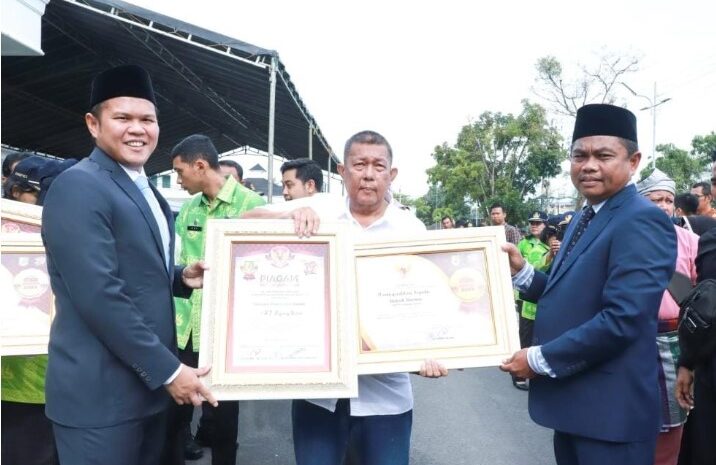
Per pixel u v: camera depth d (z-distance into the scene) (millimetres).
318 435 2393
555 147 28203
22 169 3129
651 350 2088
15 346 2383
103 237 1887
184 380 1957
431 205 49750
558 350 2059
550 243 6656
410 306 2295
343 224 2303
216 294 2188
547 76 27719
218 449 3348
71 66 11227
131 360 1893
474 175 28172
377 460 2395
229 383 2111
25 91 12273
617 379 2070
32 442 2756
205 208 3680
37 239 2494
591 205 2324
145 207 2064
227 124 16203
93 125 2102
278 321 2203
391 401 2412
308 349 2184
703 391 2516
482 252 2336
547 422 2203
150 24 8188
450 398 5738
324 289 2252
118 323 1856
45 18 9125
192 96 13336
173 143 18359
